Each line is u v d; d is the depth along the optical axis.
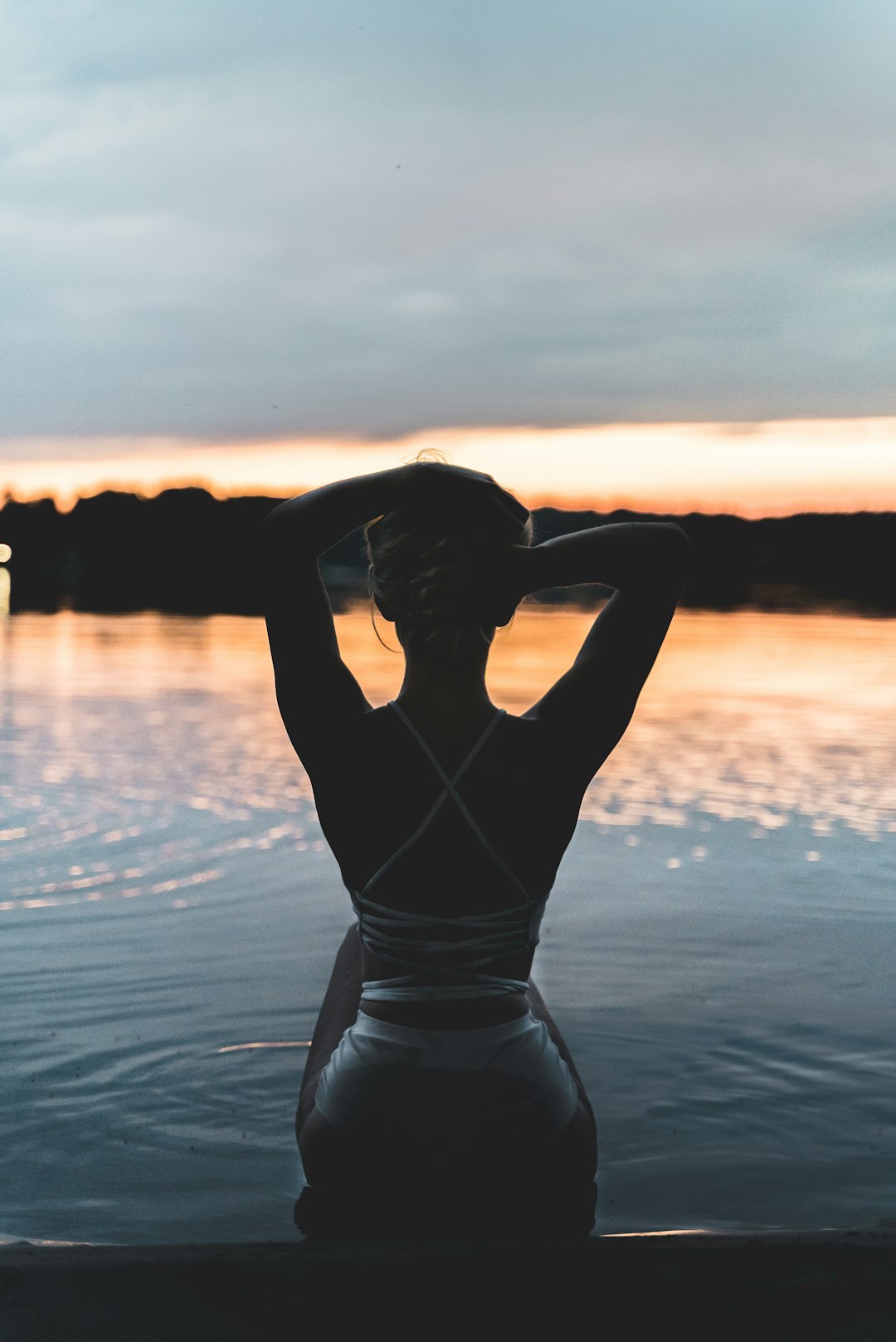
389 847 1.60
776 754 7.27
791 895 4.21
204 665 12.76
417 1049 1.56
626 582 1.62
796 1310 1.12
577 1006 3.01
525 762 1.61
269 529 1.57
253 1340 1.08
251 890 4.29
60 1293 1.14
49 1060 2.62
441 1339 1.09
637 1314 1.12
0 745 7.57
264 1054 2.66
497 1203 1.56
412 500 1.56
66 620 19.95
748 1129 2.22
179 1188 1.92
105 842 5.04
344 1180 1.56
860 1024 2.86
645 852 4.87
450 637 1.58
